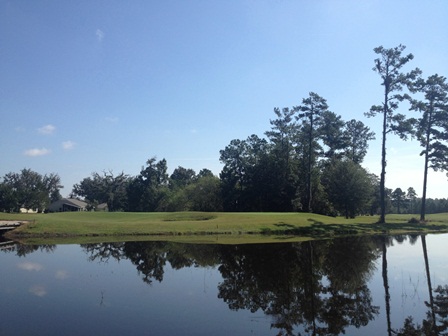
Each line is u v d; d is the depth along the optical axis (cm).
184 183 11894
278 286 1512
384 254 2347
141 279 1630
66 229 3356
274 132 7038
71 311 1150
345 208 6375
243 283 1562
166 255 2306
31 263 2012
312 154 6688
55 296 1333
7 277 1659
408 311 1171
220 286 1505
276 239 3195
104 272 1783
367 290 1438
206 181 8388
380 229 3944
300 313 1153
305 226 3822
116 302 1258
